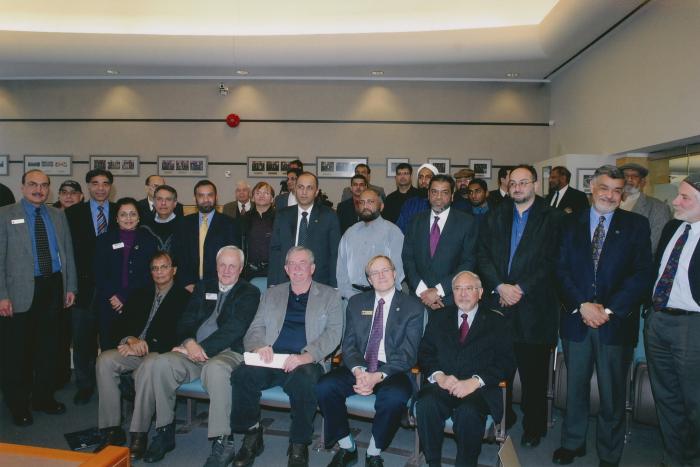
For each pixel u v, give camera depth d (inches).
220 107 313.4
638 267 105.6
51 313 139.1
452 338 111.4
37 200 133.8
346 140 310.5
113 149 315.9
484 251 124.8
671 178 205.9
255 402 113.0
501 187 211.9
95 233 152.9
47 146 317.4
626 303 103.9
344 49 260.5
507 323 109.5
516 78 297.1
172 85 313.6
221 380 112.6
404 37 253.3
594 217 111.0
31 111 318.0
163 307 132.3
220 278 127.3
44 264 136.6
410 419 111.4
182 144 314.5
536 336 116.6
